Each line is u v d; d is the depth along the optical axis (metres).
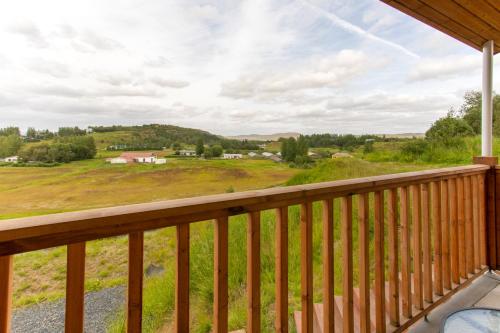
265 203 1.24
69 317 0.80
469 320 1.47
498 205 2.88
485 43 3.04
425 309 2.08
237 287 2.55
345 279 1.59
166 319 1.84
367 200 1.67
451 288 2.38
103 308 1.51
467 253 2.68
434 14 2.56
